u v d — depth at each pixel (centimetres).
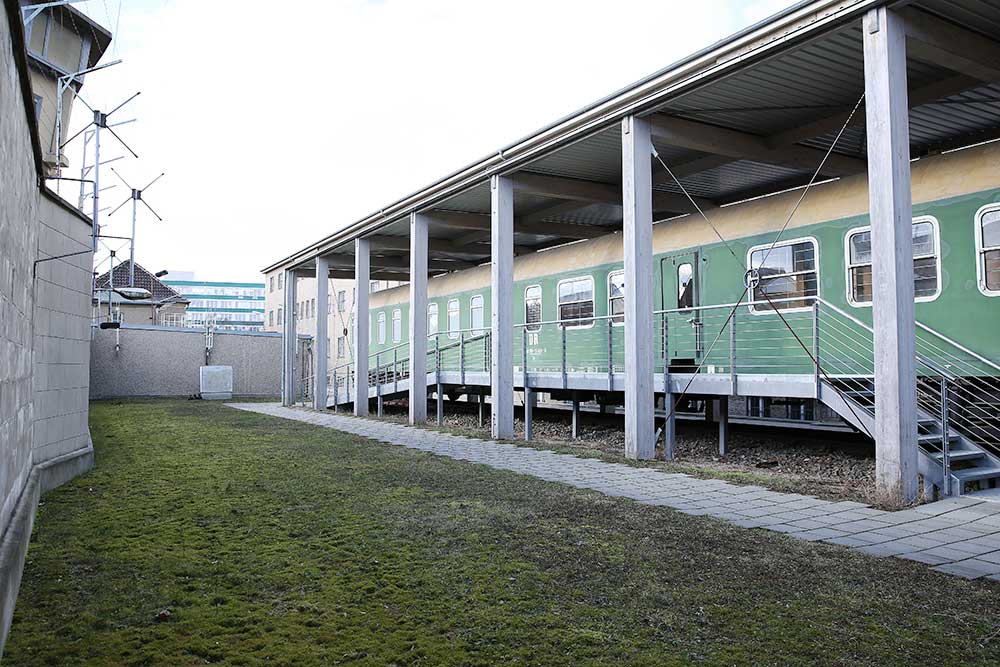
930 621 428
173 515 693
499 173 1381
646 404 1109
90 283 980
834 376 1011
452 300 2075
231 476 924
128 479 893
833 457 1096
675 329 1317
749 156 1165
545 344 1666
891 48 770
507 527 651
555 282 1642
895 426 759
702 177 1383
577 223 1830
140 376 3291
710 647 390
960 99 1014
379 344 2541
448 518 686
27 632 404
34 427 743
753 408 1557
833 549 584
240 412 2208
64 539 597
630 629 415
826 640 399
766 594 474
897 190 765
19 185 483
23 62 460
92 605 447
